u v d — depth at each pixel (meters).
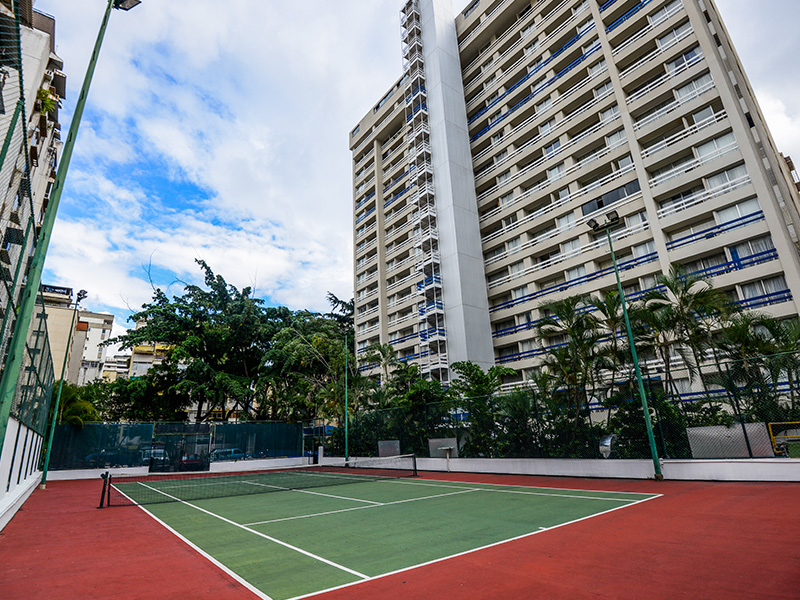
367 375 55.44
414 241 48.94
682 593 5.28
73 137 5.77
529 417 21.14
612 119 37.22
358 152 68.06
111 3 6.82
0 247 7.07
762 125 42.44
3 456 10.56
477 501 13.29
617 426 18.33
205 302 48.16
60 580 6.41
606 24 39.53
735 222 28.27
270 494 16.61
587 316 21.17
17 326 4.79
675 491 13.33
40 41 21.98
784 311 25.39
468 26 53.06
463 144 48.66
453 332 41.81
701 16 32.72
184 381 41.97
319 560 7.25
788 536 7.52
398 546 8.06
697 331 19.14
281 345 44.72
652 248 32.91
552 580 5.89
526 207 44.00
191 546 8.46
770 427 14.77
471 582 5.93
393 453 28.52
